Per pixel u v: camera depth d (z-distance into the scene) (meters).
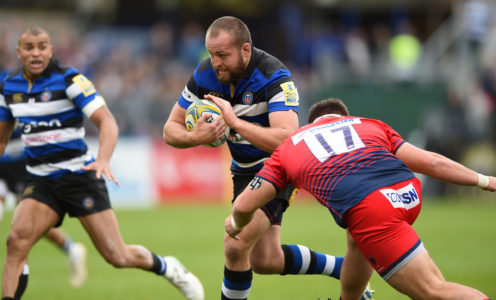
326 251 35.25
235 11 90.06
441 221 52.53
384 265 15.15
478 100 74.75
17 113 20.50
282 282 28.39
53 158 20.39
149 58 76.44
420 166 16.38
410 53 77.81
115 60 73.19
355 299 19.14
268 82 18.52
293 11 87.81
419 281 14.84
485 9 83.06
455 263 32.91
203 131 18.00
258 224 18.89
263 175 16.23
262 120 18.97
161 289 26.59
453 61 83.62
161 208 60.97
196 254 35.44
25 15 82.88
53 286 27.14
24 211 19.89
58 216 20.58
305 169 16.05
